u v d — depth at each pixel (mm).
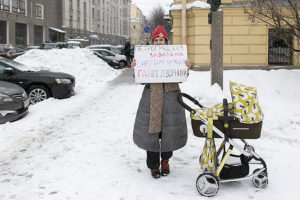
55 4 49438
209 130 3121
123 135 5391
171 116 3424
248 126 3082
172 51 3451
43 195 3227
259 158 3223
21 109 6996
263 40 13500
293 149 4602
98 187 3381
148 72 3424
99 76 14547
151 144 3418
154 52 3447
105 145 4855
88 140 5133
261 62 13648
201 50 13953
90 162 4133
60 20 51125
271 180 3482
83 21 58812
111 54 20766
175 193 3193
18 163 4219
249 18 8688
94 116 6949
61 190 3332
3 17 37312
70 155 4430
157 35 3604
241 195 3129
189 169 3873
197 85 10242
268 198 3059
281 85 9023
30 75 8969
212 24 7180
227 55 13742
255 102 3031
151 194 3174
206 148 3217
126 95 9555
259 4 7676
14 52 25797
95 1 64688
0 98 6547
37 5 44094
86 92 10703
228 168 3232
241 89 3066
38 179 3645
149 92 3473
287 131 5457
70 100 9109
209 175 3070
